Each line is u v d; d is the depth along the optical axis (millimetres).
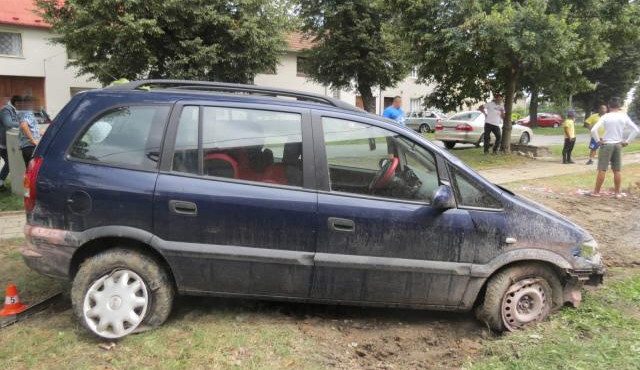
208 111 3648
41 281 4582
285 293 3688
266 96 4020
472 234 3672
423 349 3633
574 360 3236
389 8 13906
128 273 3508
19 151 7730
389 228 3607
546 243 3756
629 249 6145
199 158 3580
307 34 27078
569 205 8672
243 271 3596
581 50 13164
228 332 3641
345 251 3604
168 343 3441
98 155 3564
